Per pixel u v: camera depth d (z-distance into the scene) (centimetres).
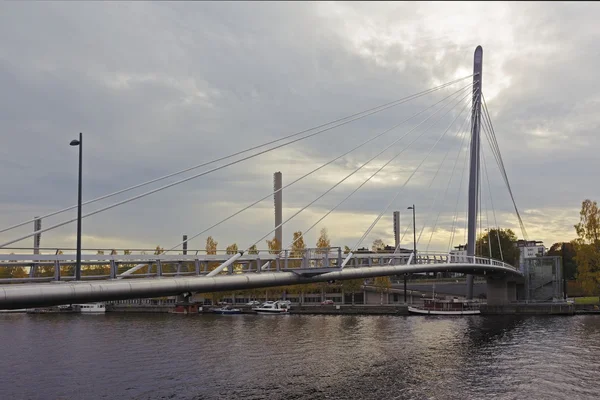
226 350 5238
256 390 3547
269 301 12256
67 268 3916
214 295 11762
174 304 11619
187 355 4962
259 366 4366
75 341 6050
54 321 8806
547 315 8706
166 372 4175
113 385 3762
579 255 8850
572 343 5350
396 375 3962
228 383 3766
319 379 3856
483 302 10012
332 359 4650
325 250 3909
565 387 3528
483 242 13150
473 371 4066
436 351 5028
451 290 11519
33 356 5012
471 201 8806
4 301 2061
